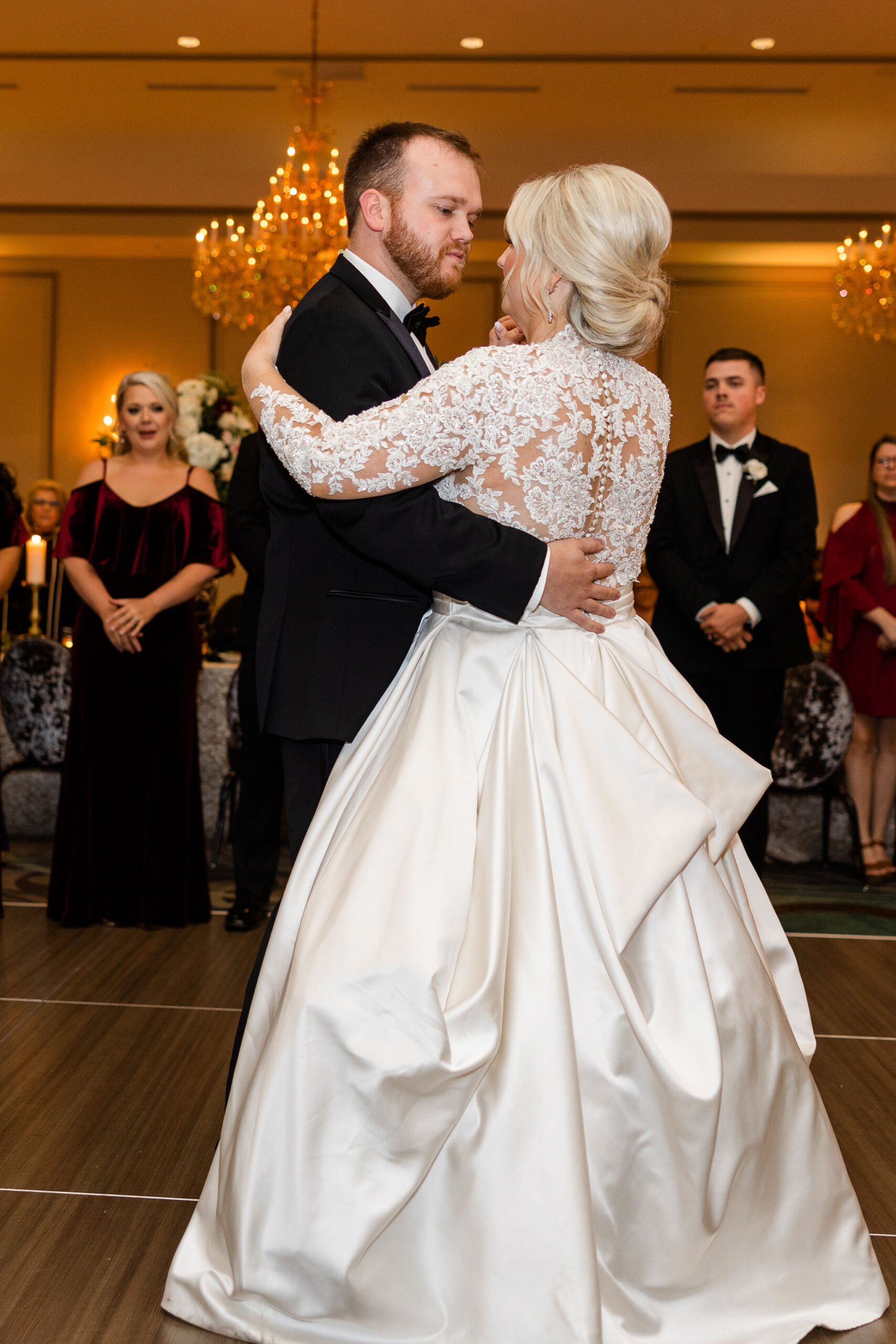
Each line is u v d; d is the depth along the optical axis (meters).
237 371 10.45
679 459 3.94
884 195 9.40
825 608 4.89
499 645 1.70
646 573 8.55
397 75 8.44
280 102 8.87
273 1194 1.47
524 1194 1.42
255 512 3.71
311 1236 1.45
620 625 1.81
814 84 8.45
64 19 7.72
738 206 9.45
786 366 10.41
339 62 8.25
